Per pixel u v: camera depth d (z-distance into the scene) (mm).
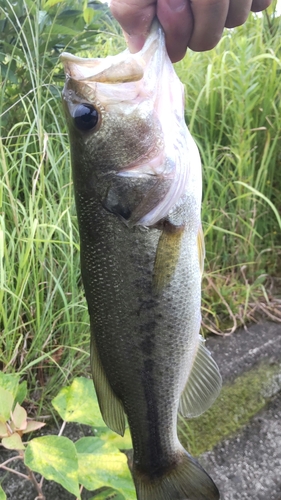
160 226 259
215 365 298
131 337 271
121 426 293
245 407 454
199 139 583
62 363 406
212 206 543
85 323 390
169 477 294
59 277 391
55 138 489
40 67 468
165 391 283
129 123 248
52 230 370
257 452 430
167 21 248
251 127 583
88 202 259
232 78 548
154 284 262
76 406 316
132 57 243
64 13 477
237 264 553
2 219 342
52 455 272
